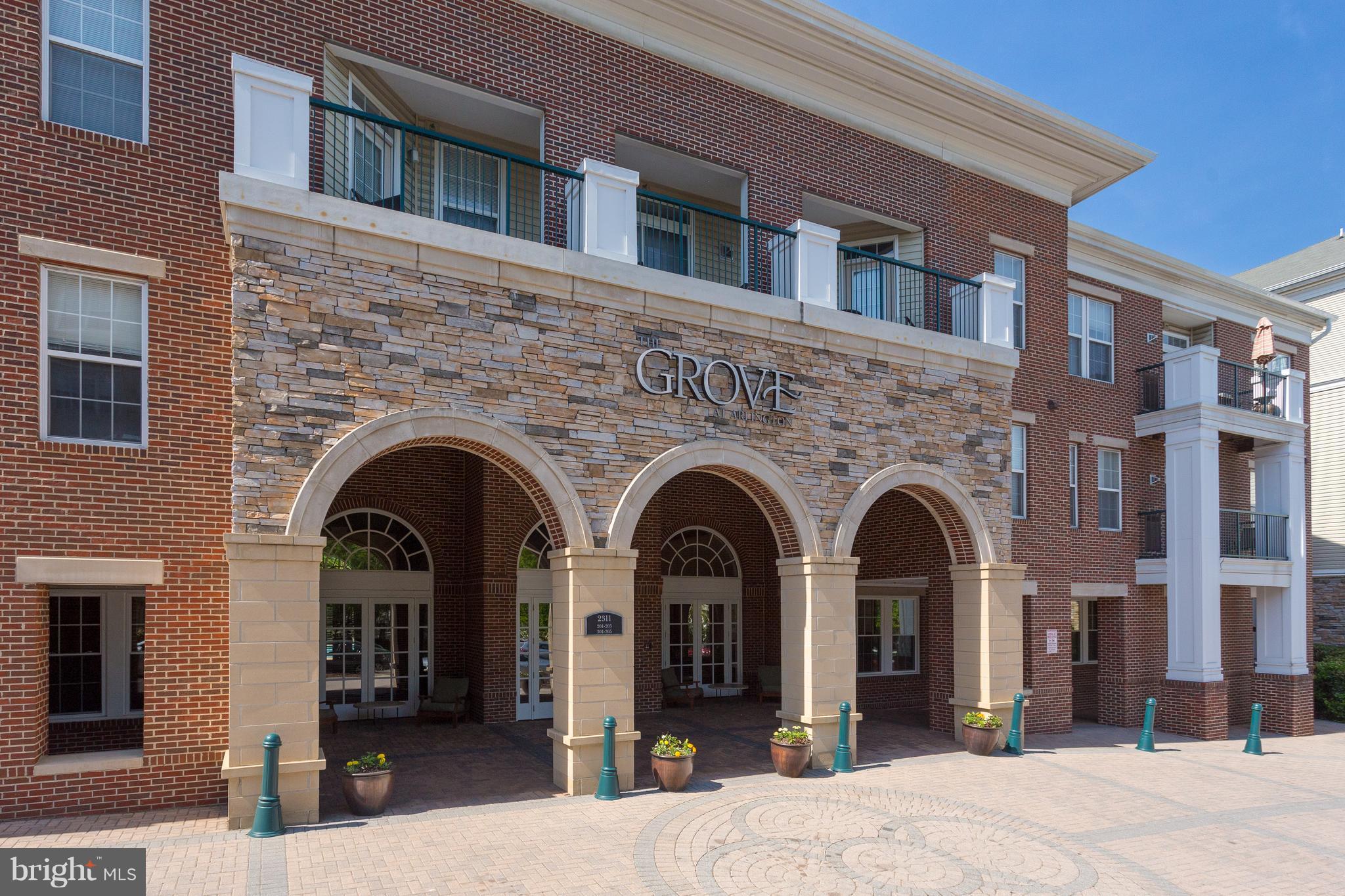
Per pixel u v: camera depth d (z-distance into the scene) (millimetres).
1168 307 20188
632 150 13750
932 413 13562
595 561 10375
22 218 8891
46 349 8977
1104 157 17328
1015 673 13820
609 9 12664
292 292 8938
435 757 12227
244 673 8398
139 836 8125
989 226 16531
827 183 14570
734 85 13789
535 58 12062
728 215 12281
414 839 8359
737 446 11602
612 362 10805
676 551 19203
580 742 10133
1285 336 22531
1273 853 9062
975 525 13727
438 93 12625
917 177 15664
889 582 16938
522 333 10211
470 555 16125
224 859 7590
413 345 9531
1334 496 25000
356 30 10820
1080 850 8875
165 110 9680
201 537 9461
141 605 12312
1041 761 13172
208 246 9789
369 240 9336
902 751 13484
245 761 8367
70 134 9180
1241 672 19953
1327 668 21016
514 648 15555
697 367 11430
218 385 9711
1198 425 17344
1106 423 18297
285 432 8789
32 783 8570
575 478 10422
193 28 9891
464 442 10000
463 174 14125
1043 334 17250
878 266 16391
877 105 15133
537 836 8586
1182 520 17406
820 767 11906
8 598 8555
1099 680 17969
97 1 9586
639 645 16781
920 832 9203
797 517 12055
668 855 8188
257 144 8945
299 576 8680
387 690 16031
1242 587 20203
